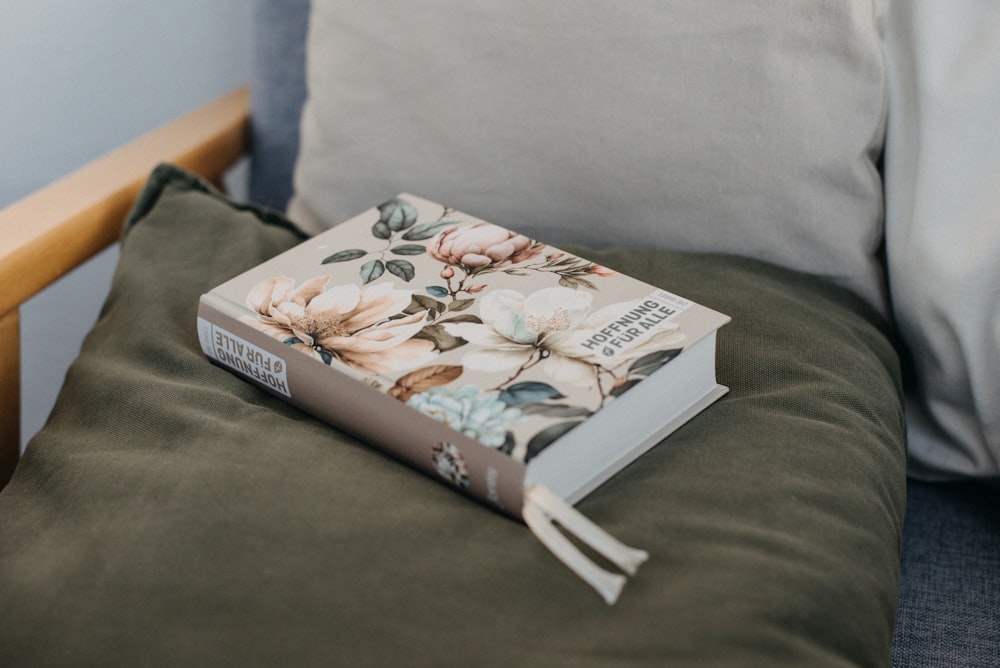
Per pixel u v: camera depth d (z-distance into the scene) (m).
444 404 0.47
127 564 0.46
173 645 0.43
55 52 1.05
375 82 0.78
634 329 0.53
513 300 0.56
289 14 0.91
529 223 0.75
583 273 0.58
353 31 0.78
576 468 0.48
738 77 0.66
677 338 0.52
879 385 0.59
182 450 0.52
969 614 0.60
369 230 0.65
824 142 0.66
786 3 0.65
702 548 0.45
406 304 0.56
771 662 0.41
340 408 0.52
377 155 0.78
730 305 0.63
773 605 0.43
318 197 0.82
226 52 1.14
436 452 0.48
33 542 0.50
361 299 0.57
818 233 0.68
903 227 0.67
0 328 0.72
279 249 0.71
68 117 1.08
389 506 0.47
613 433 0.50
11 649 0.45
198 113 0.96
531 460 0.44
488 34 0.72
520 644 0.41
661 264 0.67
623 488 0.50
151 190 0.77
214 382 0.58
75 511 0.50
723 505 0.48
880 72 0.65
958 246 0.62
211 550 0.46
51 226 0.74
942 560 0.65
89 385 0.59
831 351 0.59
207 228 0.72
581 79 0.70
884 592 0.47
